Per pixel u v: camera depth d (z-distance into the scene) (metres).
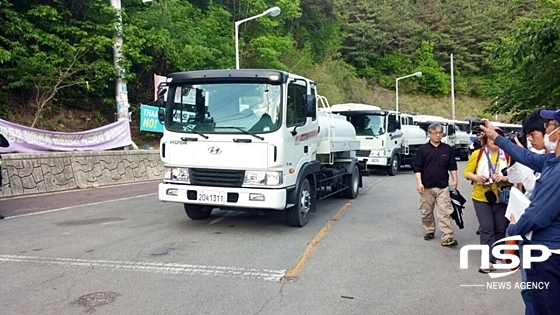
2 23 15.70
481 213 6.01
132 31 19.23
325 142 9.97
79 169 14.27
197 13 28.19
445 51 65.56
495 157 5.93
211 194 7.54
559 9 12.32
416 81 60.72
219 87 7.78
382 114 19.08
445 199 7.20
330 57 50.00
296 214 8.22
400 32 62.91
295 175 8.04
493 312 4.57
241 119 7.57
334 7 50.44
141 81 21.98
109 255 6.38
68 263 5.99
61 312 4.39
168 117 7.97
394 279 5.52
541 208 3.00
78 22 17.89
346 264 6.11
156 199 11.87
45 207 10.32
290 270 5.80
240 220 9.00
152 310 4.46
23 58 15.54
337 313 4.46
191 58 22.44
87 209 10.15
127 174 16.33
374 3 64.19
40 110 15.89
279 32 36.88
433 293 5.07
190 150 7.70
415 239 7.61
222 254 6.50
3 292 4.91
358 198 12.60
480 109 62.06
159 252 6.56
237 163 7.44
